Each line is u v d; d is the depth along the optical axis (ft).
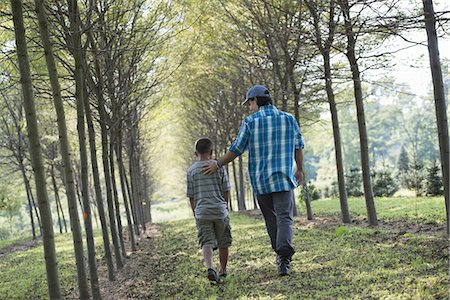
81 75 19.85
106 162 27.86
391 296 11.85
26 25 23.24
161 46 28.78
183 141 90.33
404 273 14.32
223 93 56.24
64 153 16.74
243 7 33.58
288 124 16.72
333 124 33.68
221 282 17.20
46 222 14.01
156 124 66.80
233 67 43.78
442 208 36.50
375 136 250.98
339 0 21.18
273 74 36.47
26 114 13.87
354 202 59.00
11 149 59.82
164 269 22.63
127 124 39.34
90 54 25.76
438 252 16.65
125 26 26.12
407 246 18.86
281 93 36.09
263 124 16.55
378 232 24.08
